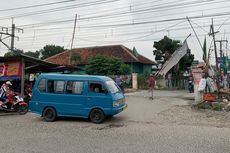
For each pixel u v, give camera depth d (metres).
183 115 15.35
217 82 26.05
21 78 19.09
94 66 40.56
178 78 47.94
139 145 8.86
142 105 19.91
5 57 19.08
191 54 47.88
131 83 43.19
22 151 8.23
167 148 8.46
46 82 14.40
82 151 8.21
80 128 12.08
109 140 9.64
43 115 14.21
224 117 14.63
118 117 14.90
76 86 13.95
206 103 18.89
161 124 12.88
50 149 8.45
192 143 9.07
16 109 16.75
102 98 13.38
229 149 8.32
